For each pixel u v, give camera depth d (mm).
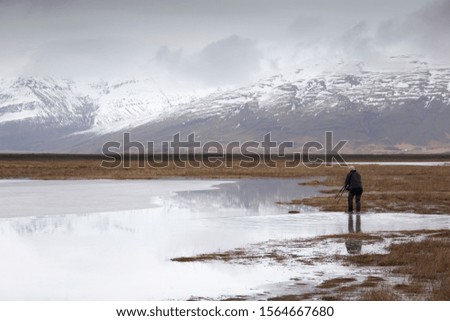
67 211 37188
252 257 21312
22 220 32312
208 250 22750
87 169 113688
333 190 55594
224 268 19469
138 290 16734
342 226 29781
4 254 21875
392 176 78812
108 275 18562
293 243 24328
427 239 24500
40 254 21875
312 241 24812
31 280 17906
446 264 19109
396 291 16172
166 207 40000
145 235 26609
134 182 74250
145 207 40000
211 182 73938
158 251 22516
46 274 18641
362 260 20547
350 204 36062
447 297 15422
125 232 27547
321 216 34250
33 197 48312
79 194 51938
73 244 24047
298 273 18719
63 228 28969
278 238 25750
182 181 76500
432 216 34281
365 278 17891
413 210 37281
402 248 22312
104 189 59312
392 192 50688
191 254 21922
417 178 72812
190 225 30219
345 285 17031
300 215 34781
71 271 19062
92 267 19672
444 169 105000
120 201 44625
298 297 15742
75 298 15914
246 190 57938
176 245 23859
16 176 87875
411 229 28594
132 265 19938
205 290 16703
